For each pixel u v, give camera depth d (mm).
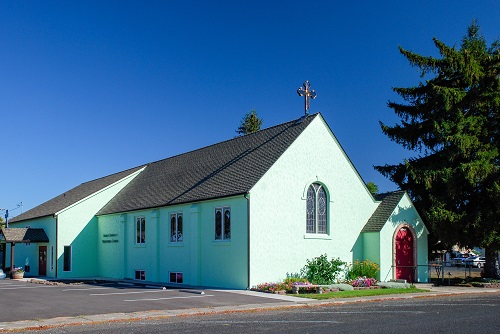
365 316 15219
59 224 36094
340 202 27359
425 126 30859
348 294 21297
